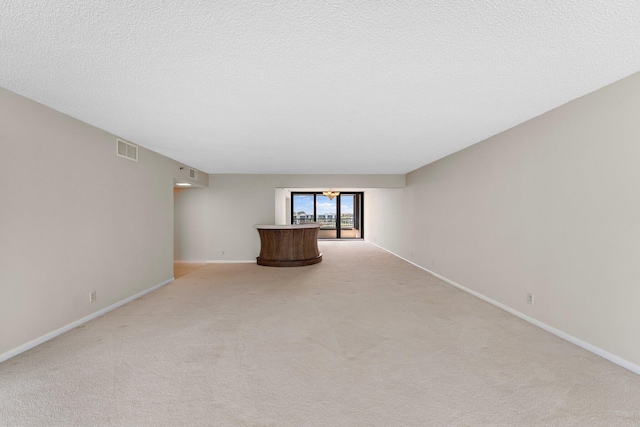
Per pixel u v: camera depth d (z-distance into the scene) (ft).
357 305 13.32
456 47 6.03
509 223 12.09
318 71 7.04
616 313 7.87
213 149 15.47
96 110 9.66
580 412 6.09
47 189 9.41
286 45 5.91
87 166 11.10
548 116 9.99
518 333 10.05
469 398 6.59
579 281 8.93
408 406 6.34
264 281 18.04
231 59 6.46
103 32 5.43
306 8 4.80
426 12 4.93
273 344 9.36
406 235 25.16
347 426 5.76
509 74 7.26
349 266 22.93
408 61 6.59
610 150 7.95
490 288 13.47
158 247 16.39
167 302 13.78
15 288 8.45
